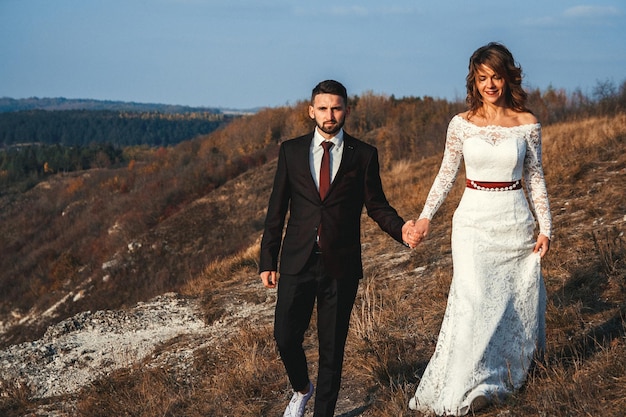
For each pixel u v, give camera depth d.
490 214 3.81
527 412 3.61
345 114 3.77
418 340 5.48
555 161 11.34
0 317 36.44
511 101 3.89
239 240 30.16
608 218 7.56
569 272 5.96
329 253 3.78
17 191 86.94
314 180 3.81
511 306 3.81
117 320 9.55
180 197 41.53
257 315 8.34
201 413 4.98
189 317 9.12
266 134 55.19
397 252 9.67
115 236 39.06
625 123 12.94
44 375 7.77
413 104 45.81
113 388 6.14
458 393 3.68
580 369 3.96
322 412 3.92
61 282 36.31
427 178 15.45
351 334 5.82
